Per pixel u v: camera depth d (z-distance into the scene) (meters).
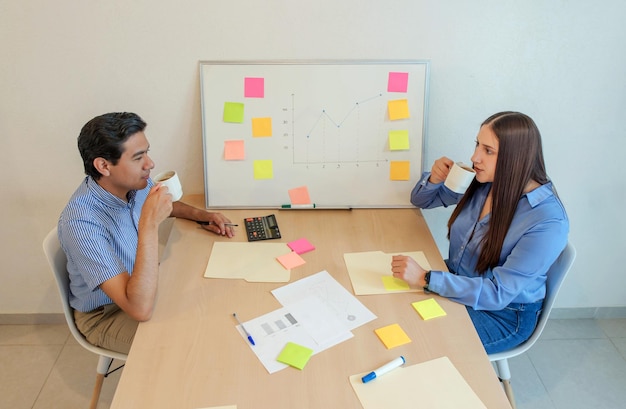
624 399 1.98
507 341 1.50
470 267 1.64
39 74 1.81
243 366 1.16
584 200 2.13
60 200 2.06
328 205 1.95
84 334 1.57
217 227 1.73
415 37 1.81
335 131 1.88
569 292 2.35
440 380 1.13
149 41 1.78
